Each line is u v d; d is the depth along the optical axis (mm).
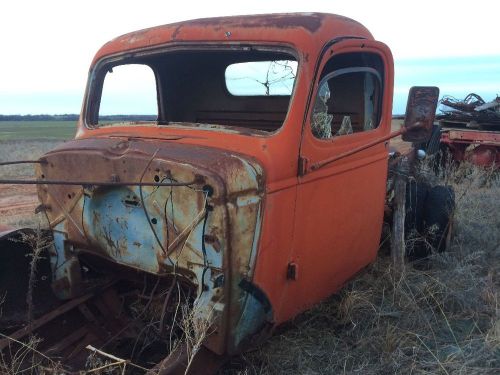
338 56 3684
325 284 3814
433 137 9719
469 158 11883
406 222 5297
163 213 2975
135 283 3795
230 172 2826
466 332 3969
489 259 5465
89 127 4074
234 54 4367
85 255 3701
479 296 4422
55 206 3576
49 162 3521
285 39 3318
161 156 2979
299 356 3523
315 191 3432
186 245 2916
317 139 3412
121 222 3229
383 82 4277
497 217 6719
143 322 3605
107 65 4148
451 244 5551
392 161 5273
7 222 7773
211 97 5047
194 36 3633
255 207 2939
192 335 2928
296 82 3248
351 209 3938
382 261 4859
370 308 4086
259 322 3137
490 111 12648
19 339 3416
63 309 3613
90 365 3105
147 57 4164
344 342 3773
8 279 3693
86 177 3305
